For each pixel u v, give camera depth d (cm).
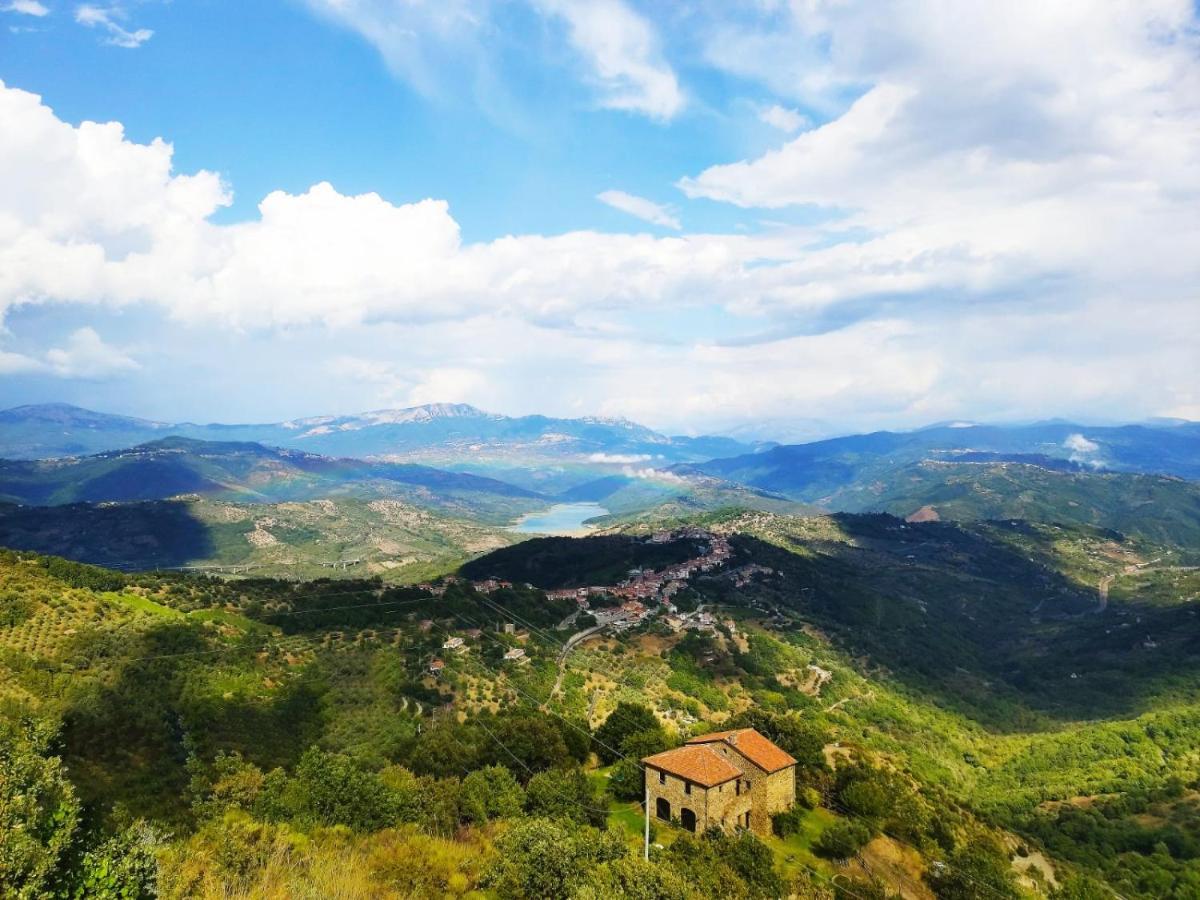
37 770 2819
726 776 6600
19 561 12419
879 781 8338
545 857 4350
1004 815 12888
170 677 9850
